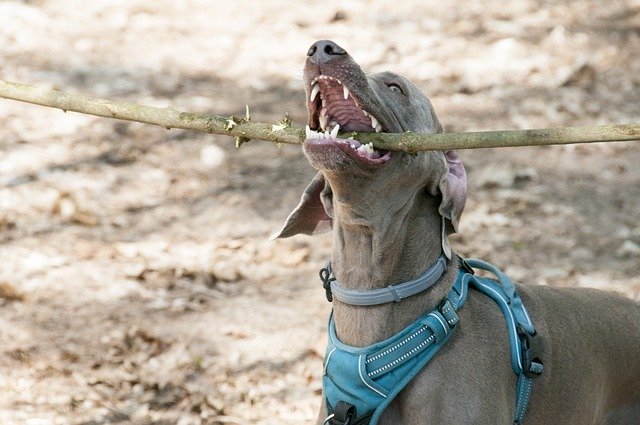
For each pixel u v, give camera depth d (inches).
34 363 239.9
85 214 311.1
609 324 185.9
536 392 171.8
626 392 189.8
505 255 308.3
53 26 457.1
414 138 149.4
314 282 287.4
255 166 359.6
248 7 505.4
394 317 162.6
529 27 506.0
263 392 235.6
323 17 499.8
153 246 299.7
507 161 373.7
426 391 159.3
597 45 486.9
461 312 165.2
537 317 175.9
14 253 288.7
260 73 433.7
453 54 466.9
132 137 369.1
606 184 360.2
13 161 342.0
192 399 230.5
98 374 237.9
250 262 296.2
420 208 165.3
